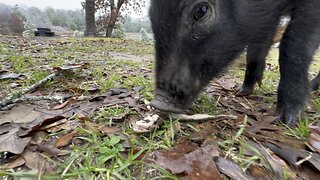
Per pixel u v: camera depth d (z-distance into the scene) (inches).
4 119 8.6
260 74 12.9
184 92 8.8
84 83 12.6
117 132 7.9
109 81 12.6
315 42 9.9
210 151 6.9
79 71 14.6
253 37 9.8
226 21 8.9
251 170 6.7
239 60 9.9
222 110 10.3
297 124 9.2
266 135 8.3
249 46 10.0
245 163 6.9
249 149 7.3
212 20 8.8
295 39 9.7
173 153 6.9
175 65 8.7
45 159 6.7
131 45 40.5
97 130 7.9
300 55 9.7
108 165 6.6
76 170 6.2
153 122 8.2
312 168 7.0
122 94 10.9
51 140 7.4
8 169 6.3
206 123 8.8
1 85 12.1
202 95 11.3
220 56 9.1
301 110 9.6
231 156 7.1
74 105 9.8
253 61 12.2
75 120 8.5
